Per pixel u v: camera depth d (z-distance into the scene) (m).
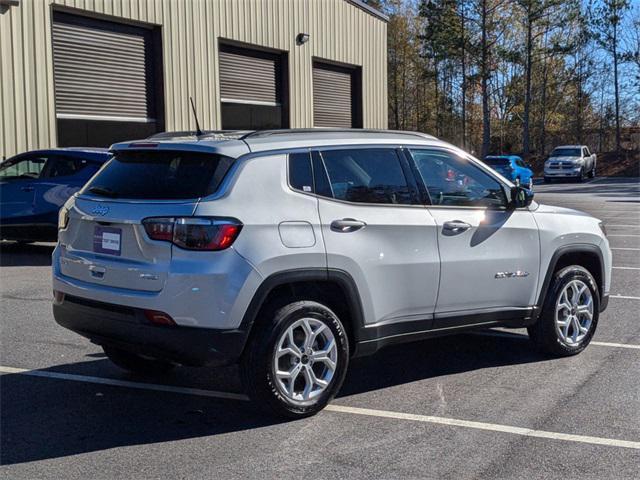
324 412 5.31
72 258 5.35
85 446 4.67
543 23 47.28
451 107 58.81
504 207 6.32
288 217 5.00
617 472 4.33
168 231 4.75
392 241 5.50
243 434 4.88
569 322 6.77
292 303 5.05
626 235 16.36
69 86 16.81
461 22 47.25
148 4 18.44
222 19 20.59
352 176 5.45
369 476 4.25
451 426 5.05
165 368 6.31
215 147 4.98
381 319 5.49
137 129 18.64
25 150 15.73
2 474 4.25
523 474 4.29
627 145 55.09
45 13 15.98
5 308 8.58
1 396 5.62
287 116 23.36
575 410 5.38
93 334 5.17
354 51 26.42
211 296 4.68
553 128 57.47
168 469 4.33
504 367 6.50
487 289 6.11
